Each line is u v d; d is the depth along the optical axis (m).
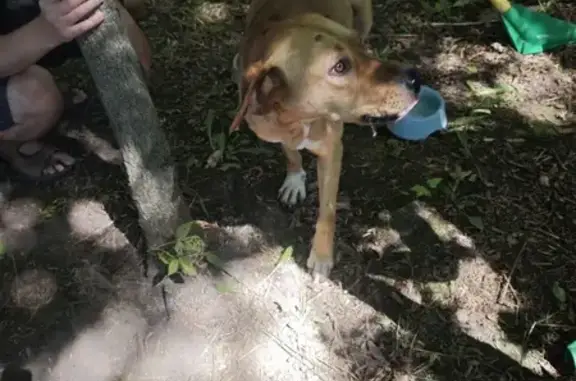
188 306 1.14
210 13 1.54
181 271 1.15
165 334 1.12
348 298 1.14
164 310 1.14
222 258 1.19
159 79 1.42
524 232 1.19
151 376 1.08
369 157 1.29
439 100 1.30
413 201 1.23
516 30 1.42
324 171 1.08
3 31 1.19
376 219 1.22
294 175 1.23
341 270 1.17
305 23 0.97
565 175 1.25
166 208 1.11
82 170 1.31
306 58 0.93
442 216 1.21
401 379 1.06
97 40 0.95
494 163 1.27
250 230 1.22
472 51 1.44
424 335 1.10
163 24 1.52
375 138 1.31
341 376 1.07
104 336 1.12
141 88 1.01
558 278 1.14
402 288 1.14
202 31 1.50
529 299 1.12
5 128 1.20
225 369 1.08
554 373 1.05
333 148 1.06
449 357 1.07
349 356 1.08
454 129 1.31
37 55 1.09
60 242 1.22
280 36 0.95
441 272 1.16
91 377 1.09
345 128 1.33
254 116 1.02
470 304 1.12
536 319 1.10
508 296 1.13
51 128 1.30
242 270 1.17
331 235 1.13
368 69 0.97
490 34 1.46
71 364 1.10
